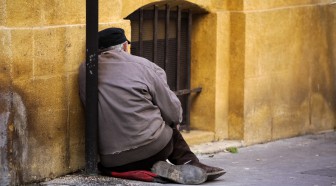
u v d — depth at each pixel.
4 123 7.38
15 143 7.49
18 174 7.57
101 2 8.59
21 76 7.53
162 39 10.51
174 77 10.75
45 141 7.91
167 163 8.13
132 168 8.20
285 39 11.82
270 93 11.63
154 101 8.09
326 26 12.76
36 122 7.76
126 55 8.17
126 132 8.01
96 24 7.98
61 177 8.15
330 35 12.88
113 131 8.07
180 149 8.33
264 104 11.52
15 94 7.46
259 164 10.09
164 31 10.50
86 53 8.03
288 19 11.85
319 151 11.33
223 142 11.09
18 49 7.47
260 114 11.47
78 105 8.33
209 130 11.05
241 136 11.20
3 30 7.31
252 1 11.09
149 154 8.07
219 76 10.99
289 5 11.85
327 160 10.58
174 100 8.12
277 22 11.60
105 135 8.12
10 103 7.40
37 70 7.73
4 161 7.41
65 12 8.07
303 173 9.45
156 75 8.07
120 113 7.98
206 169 8.29
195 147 10.72
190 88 11.00
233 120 11.20
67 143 8.23
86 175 8.23
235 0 11.00
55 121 8.03
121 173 8.21
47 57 7.85
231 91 11.16
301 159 10.61
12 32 7.39
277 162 10.28
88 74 8.03
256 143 11.47
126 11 9.42
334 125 13.14
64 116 8.15
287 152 11.12
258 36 11.23
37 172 7.83
